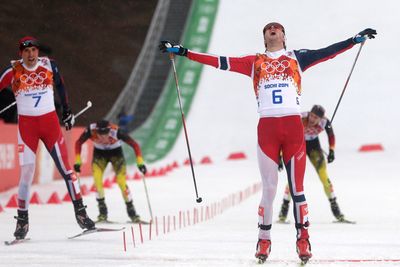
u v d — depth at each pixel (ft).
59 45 378.94
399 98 257.96
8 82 73.46
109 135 94.79
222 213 108.47
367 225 90.17
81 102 338.75
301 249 55.36
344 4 321.32
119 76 363.97
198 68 290.56
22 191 73.36
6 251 64.69
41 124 72.95
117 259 58.80
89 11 406.21
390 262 56.08
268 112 56.24
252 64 57.57
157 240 73.67
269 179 56.54
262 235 56.85
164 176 178.60
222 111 260.21
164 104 266.98
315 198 126.82
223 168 196.34
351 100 257.75
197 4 330.95
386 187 143.64
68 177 74.74
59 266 54.60
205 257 59.82
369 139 231.09
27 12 390.63
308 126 96.37
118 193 141.18
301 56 57.11
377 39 297.94
